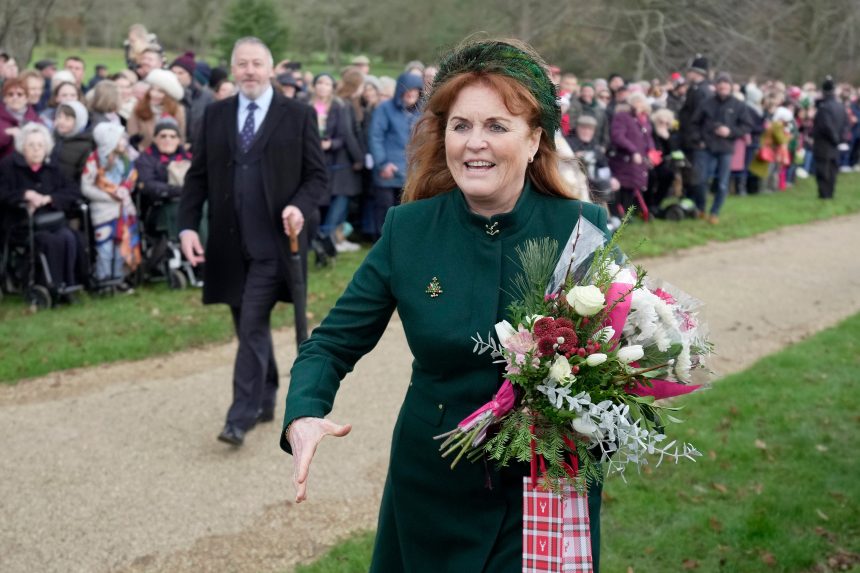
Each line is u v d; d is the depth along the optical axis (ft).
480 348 7.09
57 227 24.26
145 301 25.40
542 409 6.79
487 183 7.09
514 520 7.32
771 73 77.36
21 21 42.34
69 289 24.45
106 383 19.21
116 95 27.02
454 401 7.29
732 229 40.65
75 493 14.17
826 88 51.78
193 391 18.81
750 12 72.95
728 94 41.09
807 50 78.74
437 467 7.38
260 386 15.84
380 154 31.24
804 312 27.25
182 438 16.35
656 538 12.70
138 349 21.21
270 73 15.71
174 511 13.66
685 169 42.57
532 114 7.13
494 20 62.59
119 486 14.43
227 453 15.71
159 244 26.73
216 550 12.64
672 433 16.34
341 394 18.80
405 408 7.60
